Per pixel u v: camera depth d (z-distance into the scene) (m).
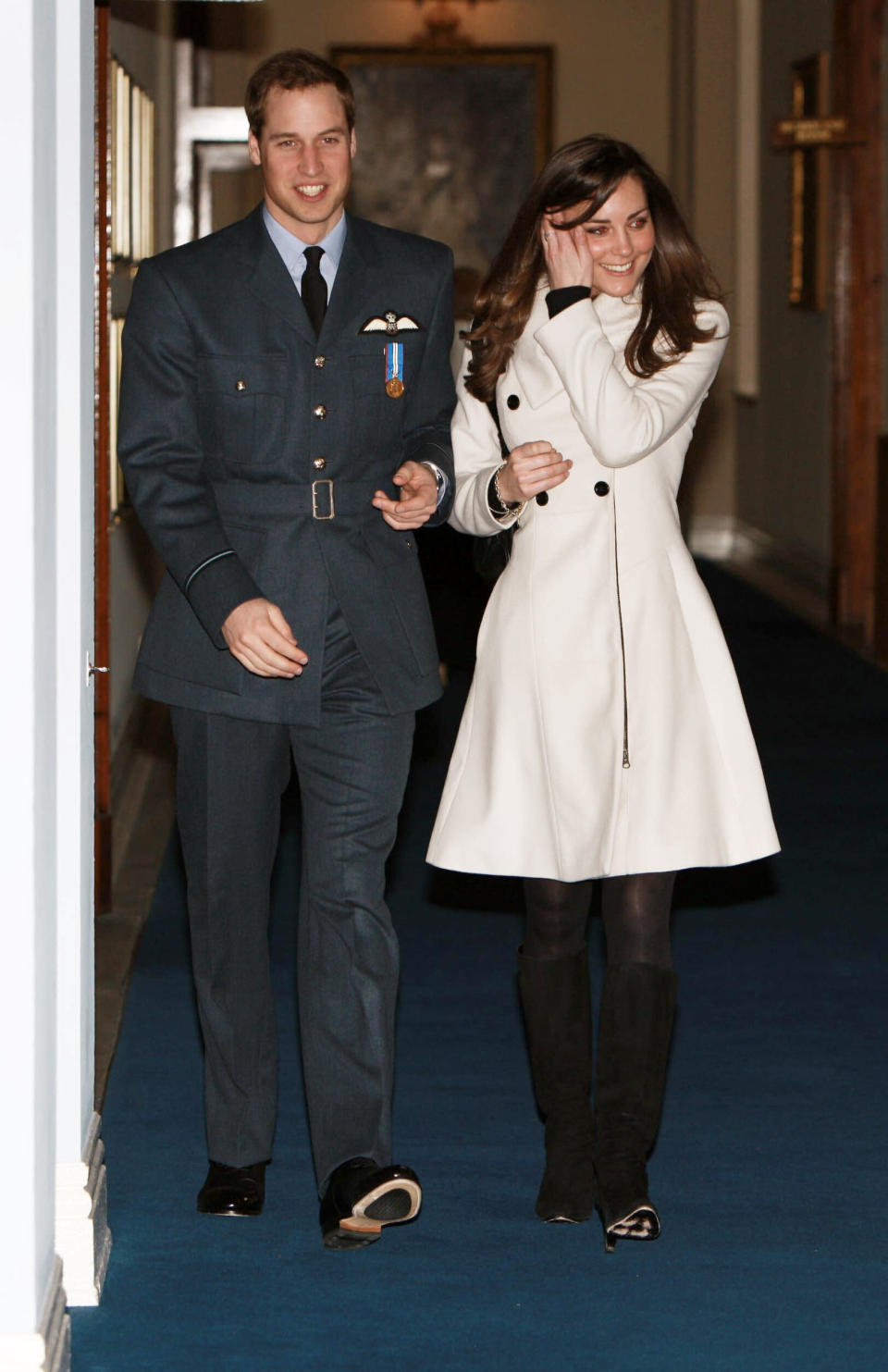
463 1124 13.81
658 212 11.30
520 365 11.53
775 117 45.56
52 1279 9.95
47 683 9.56
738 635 38.06
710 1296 10.92
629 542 11.45
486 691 11.74
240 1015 11.99
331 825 11.52
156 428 11.12
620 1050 11.49
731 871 21.56
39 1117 9.40
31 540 8.93
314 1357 10.14
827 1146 13.41
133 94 27.28
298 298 11.18
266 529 11.25
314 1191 12.58
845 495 38.41
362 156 51.94
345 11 51.31
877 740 28.67
